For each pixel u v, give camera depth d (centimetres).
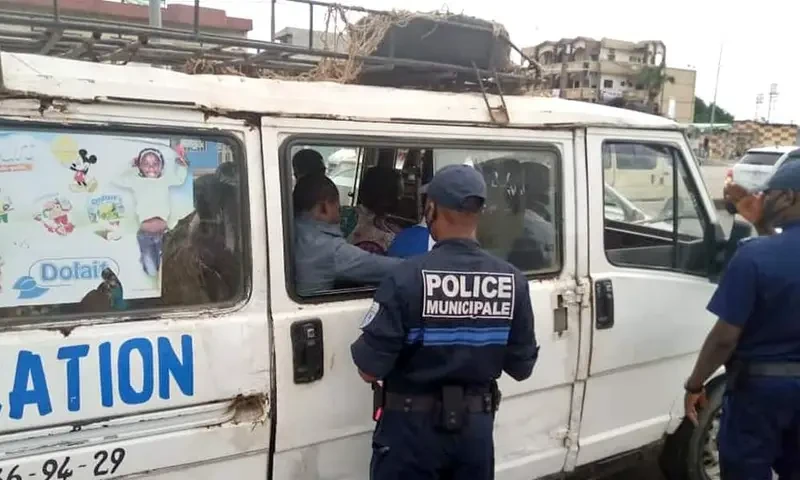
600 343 309
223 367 221
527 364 240
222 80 227
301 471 243
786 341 270
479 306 227
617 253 316
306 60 300
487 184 281
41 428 194
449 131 265
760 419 275
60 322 197
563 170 296
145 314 210
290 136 231
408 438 227
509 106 287
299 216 250
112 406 204
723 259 350
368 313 227
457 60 289
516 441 296
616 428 329
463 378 228
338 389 244
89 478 203
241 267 225
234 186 223
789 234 269
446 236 232
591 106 320
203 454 221
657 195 329
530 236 294
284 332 231
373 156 332
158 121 208
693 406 299
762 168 1719
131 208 207
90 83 199
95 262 203
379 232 306
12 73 190
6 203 190
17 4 284
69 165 197
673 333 336
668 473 368
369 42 272
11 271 191
